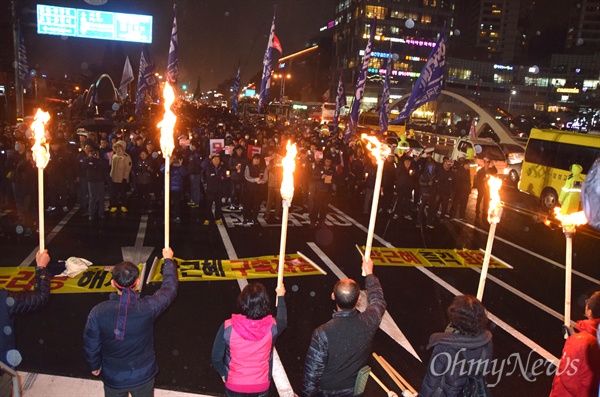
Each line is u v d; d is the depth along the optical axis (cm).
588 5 15288
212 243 1026
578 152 1653
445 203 1347
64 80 6494
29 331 605
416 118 8762
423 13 10619
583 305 831
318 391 332
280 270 353
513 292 870
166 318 667
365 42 10388
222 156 1373
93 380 509
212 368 550
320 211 1206
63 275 780
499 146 2364
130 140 1617
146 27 2898
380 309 345
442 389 325
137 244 980
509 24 15638
